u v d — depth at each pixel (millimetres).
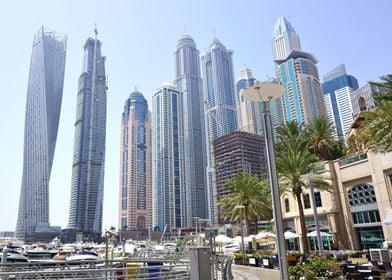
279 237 8305
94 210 199750
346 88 178500
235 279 19234
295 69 160375
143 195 187500
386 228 33375
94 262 13883
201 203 176750
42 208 192750
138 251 32656
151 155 199375
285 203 50375
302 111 130625
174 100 192625
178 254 21719
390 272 14008
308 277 14445
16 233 188375
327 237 42156
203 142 198125
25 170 197000
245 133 124938
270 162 9188
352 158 39938
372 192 36844
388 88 22516
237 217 47594
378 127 20922
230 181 49062
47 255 38531
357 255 30594
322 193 43469
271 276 20766
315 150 47875
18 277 9828
